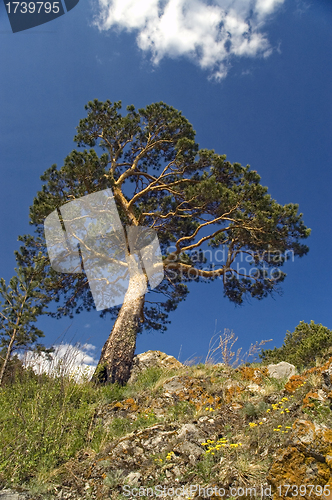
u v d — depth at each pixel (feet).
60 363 22.24
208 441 13.38
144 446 14.30
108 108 44.45
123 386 26.81
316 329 47.80
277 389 18.57
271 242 37.83
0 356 30.94
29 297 38.68
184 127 47.65
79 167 36.81
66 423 17.02
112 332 31.50
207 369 24.07
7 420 17.37
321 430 11.37
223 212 37.22
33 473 13.52
